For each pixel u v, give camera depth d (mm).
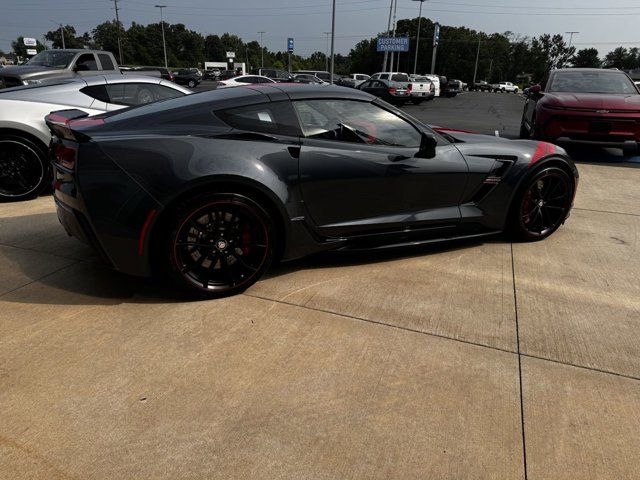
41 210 4512
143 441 1757
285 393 2033
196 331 2480
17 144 4695
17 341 2354
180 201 2576
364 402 1994
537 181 3752
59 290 2885
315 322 2598
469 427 1872
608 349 2418
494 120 15859
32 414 1874
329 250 3154
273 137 2846
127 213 2521
